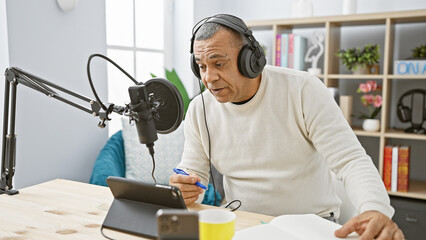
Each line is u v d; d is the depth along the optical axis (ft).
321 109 4.09
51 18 6.44
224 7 11.46
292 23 9.19
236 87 3.93
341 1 9.89
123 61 8.83
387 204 3.07
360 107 9.88
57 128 6.73
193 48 4.01
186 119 4.97
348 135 3.90
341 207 4.96
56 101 6.66
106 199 3.82
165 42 10.28
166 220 1.94
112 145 7.55
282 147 4.38
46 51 6.39
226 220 2.68
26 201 3.75
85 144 7.45
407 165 8.39
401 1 9.32
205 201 6.97
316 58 9.36
